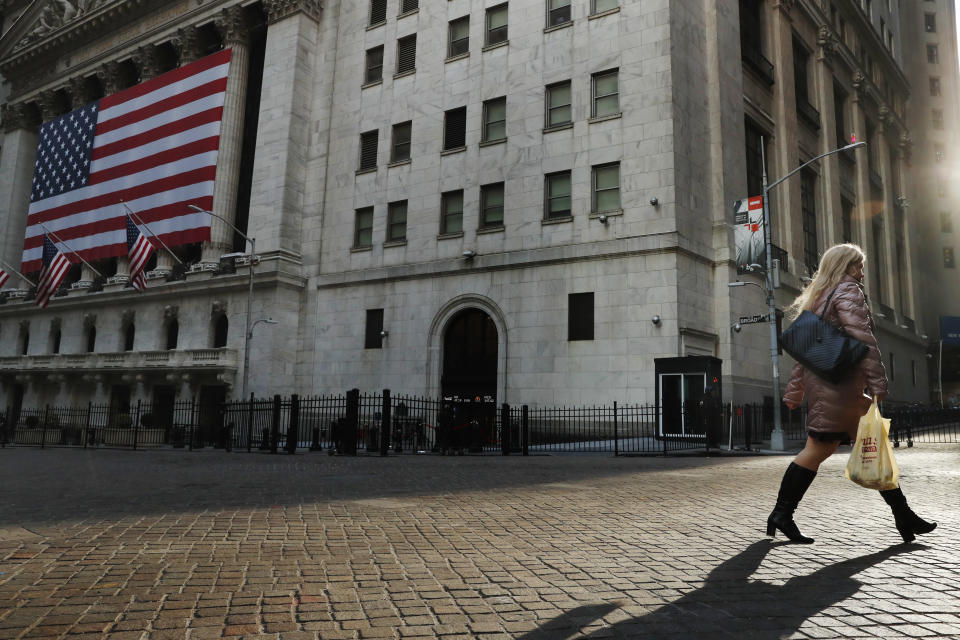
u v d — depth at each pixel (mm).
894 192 53281
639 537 5219
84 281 43219
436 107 31266
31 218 46156
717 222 27125
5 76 53594
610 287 25406
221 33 39656
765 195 22219
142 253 33031
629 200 25531
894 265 48969
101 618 3143
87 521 6066
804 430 30141
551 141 27688
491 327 28438
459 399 27781
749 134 31234
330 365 32094
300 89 35469
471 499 7707
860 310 4461
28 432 33594
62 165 44812
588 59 27406
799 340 4602
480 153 29453
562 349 26031
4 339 47969
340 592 3604
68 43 48469
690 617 3145
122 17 45062
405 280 30609
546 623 3066
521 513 6551
